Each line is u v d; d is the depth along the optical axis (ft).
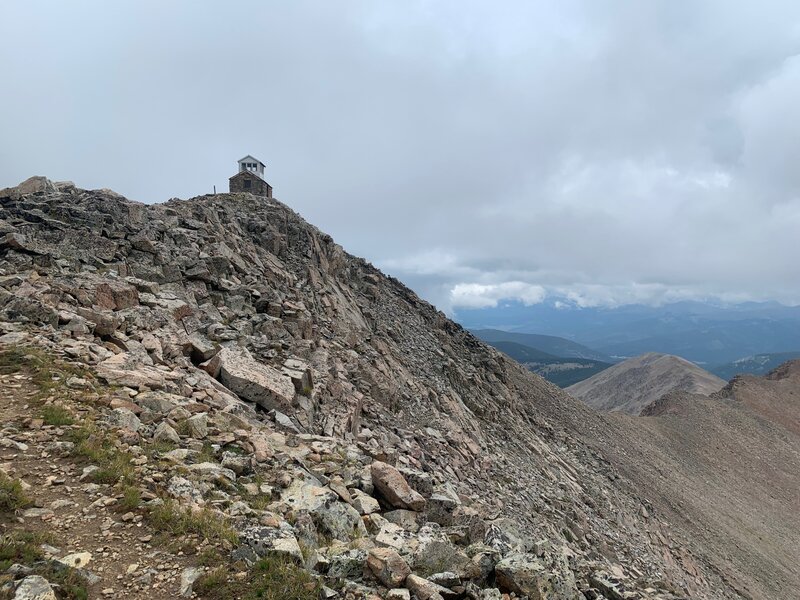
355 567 31.60
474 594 32.48
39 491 31.91
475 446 114.21
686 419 381.81
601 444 233.55
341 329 125.90
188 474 38.22
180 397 52.95
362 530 39.42
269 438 53.11
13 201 92.58
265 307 104.37
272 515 35.47
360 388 102.06
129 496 32.73
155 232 103.86
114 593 25.48
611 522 127.65
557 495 119.85
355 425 83.51
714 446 344.49
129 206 103.71
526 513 91.50
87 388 47.24
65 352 52.90
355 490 46.16
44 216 87.10
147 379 53.06
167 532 30.63
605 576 47.52
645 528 141.69
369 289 188.85
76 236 86.22
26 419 39.17
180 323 77.87
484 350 226.38
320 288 143.02
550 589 34.63
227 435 47.88
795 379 553.23
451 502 47.65
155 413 47.06
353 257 223.10
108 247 87.81
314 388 81.71
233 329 86.53
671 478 240.94
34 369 47.73
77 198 100.58
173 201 137.69
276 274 128.77
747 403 469.98
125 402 46.47
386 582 30.53
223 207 150.00
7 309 57.72
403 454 83.15
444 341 204.54
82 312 61.98
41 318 58.75
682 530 169.27
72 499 31.94
